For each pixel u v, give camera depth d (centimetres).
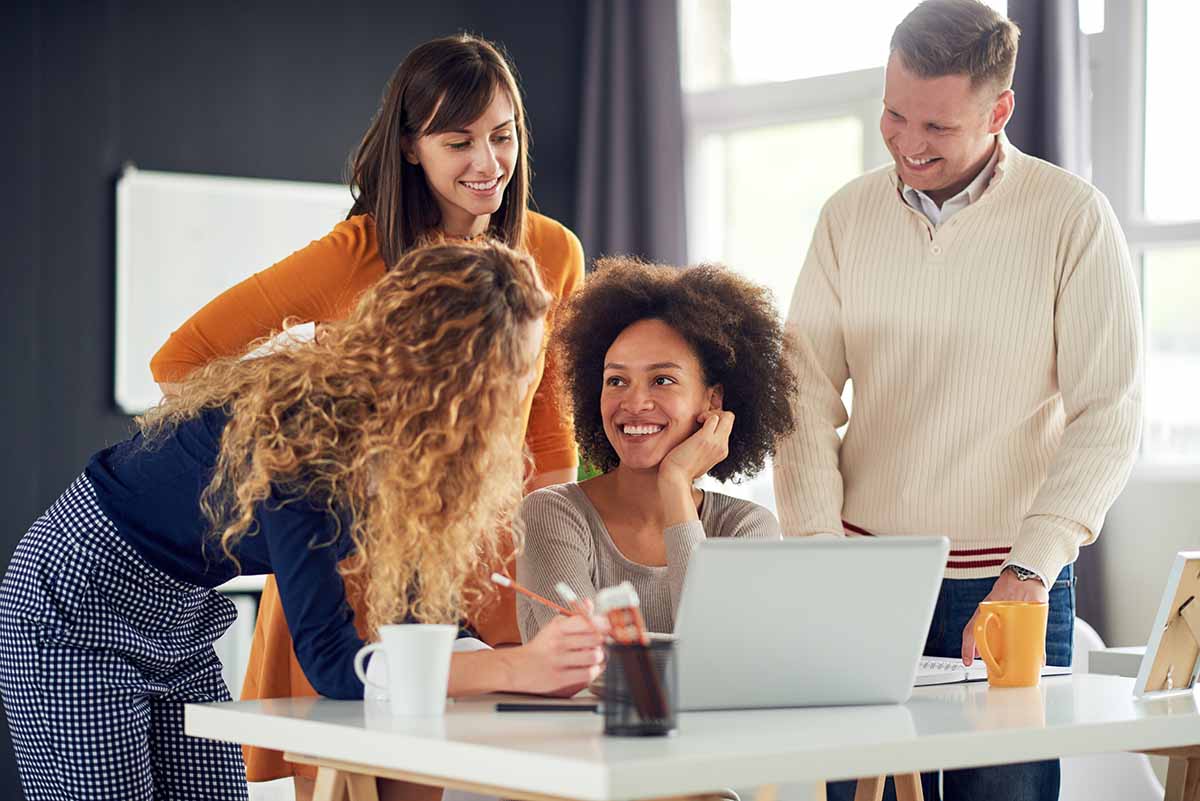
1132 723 158
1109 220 239
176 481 189
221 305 248
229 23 467
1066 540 226
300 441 170
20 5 441
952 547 243
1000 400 241
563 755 128
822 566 160
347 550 175
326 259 251
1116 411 232
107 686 192
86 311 446
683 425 223
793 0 480
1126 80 402
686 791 126
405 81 247
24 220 439
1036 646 191
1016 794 232
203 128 464
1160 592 383
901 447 247
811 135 477
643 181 488
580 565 213
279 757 254
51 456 441
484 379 170
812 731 146
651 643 142
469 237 258
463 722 153
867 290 250
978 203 242
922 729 149
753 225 495
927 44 230
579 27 508
